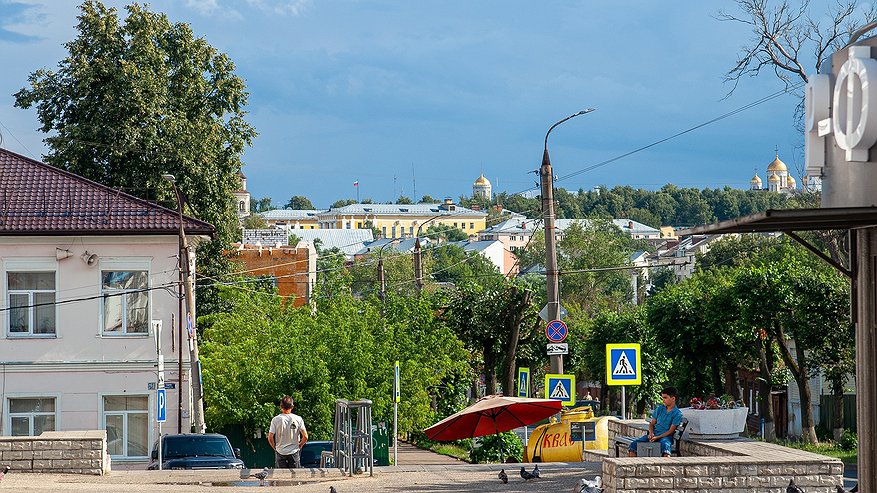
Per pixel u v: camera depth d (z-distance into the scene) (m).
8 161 47.72
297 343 49.19
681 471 17.02
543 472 24.23
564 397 35.88
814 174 14.01
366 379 51.53
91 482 23.39
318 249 189.50
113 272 44.97
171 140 59.38
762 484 17.19
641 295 147.75
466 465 27.45
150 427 44.72
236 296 60.66
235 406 48.25
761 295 57.53
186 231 44.94
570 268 125.75
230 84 64.75
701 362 68.50
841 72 13.15
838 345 56.22
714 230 13.79
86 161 58.75
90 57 59.88
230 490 21.59
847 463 44.69
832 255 51.03
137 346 44.84
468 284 60.75
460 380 64.50
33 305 44.50
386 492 20.81
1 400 44.03
